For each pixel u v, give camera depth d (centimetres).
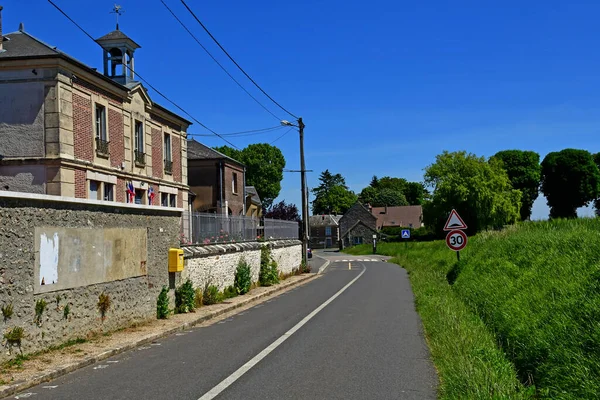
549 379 637
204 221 1786
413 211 11600
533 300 935
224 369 789
